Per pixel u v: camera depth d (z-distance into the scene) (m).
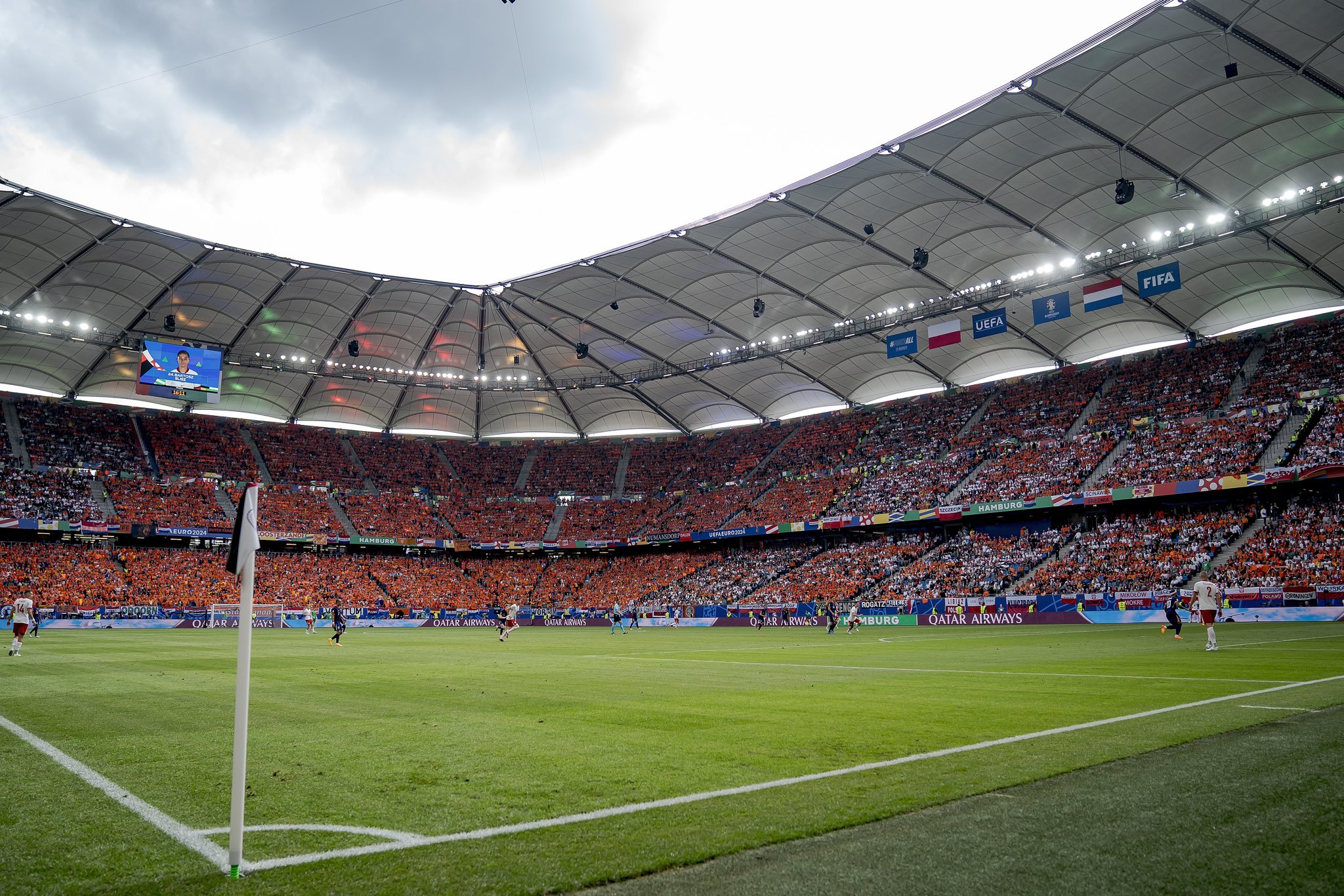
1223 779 6.29
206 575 65.25
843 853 4.85
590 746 8.70
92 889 4.55
